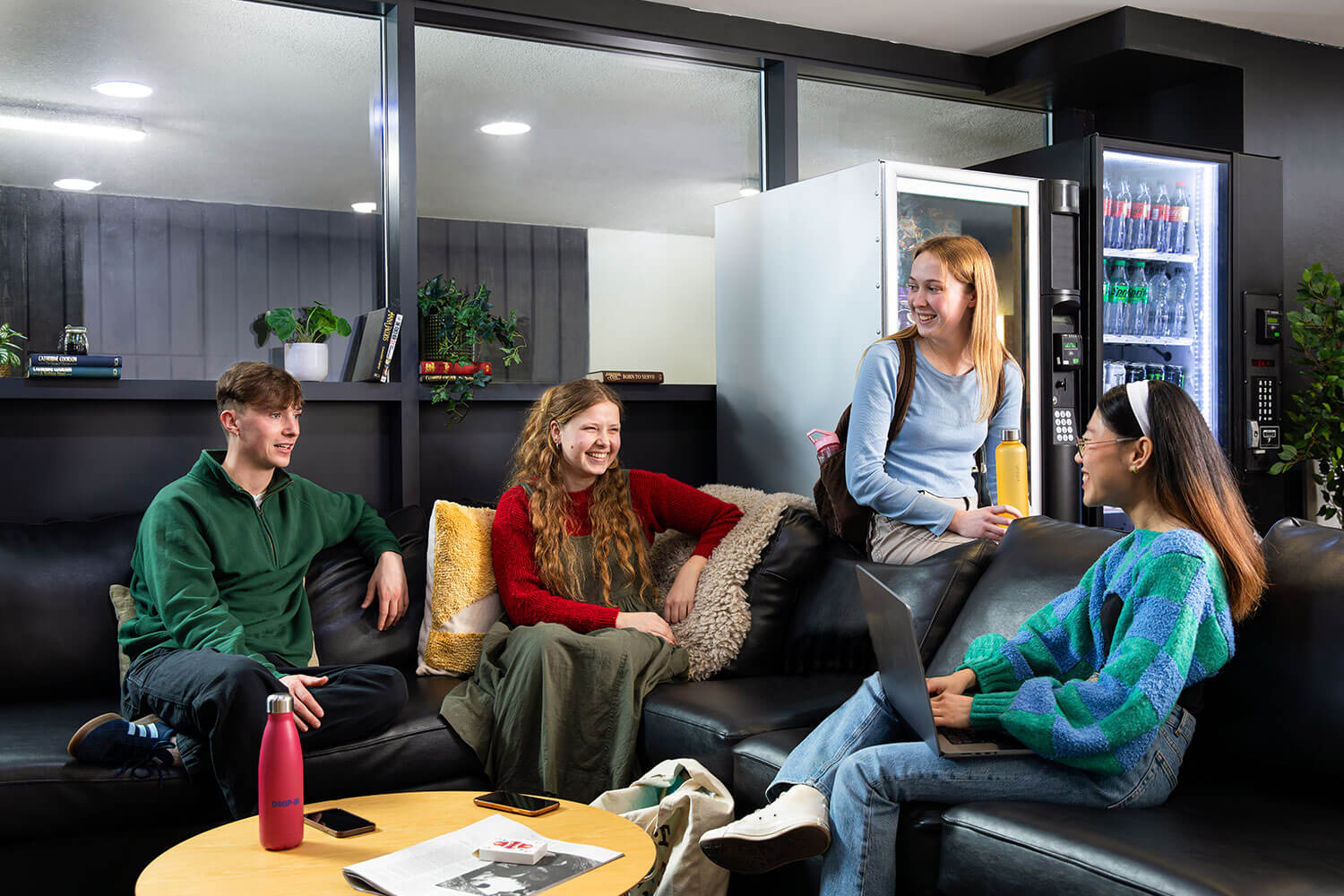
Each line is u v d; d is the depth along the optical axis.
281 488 2.79
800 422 3.53
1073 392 3.57
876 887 1.80
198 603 2.44
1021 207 3.45
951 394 2.75
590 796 2.45
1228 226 3.89
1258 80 4.25
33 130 3.10
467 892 1.43
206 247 3.31
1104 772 1.70
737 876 2.19
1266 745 1.83
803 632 2.75
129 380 3.04
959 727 1.82
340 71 3.49
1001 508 2.59
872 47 4.20
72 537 2.77
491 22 3.57
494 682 2.56
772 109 4.10
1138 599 1.72
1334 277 4.07
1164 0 3.89
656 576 3.00
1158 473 1.78
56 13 3.12
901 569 2.55
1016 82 4.34
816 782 1.95
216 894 1.45
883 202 3.16
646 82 3.96
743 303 3.79
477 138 3.70
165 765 2.19
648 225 3.98
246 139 3.37
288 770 1.63
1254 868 1.43
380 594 2.84
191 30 3.29
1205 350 3.97
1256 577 1.76
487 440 3.68
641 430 3.93
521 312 3.76
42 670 2.62
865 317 3.24
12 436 3.01
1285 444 4.09
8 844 2.07
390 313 3.35
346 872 1.51
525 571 2.78
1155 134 4.53
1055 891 1.57
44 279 3.11
